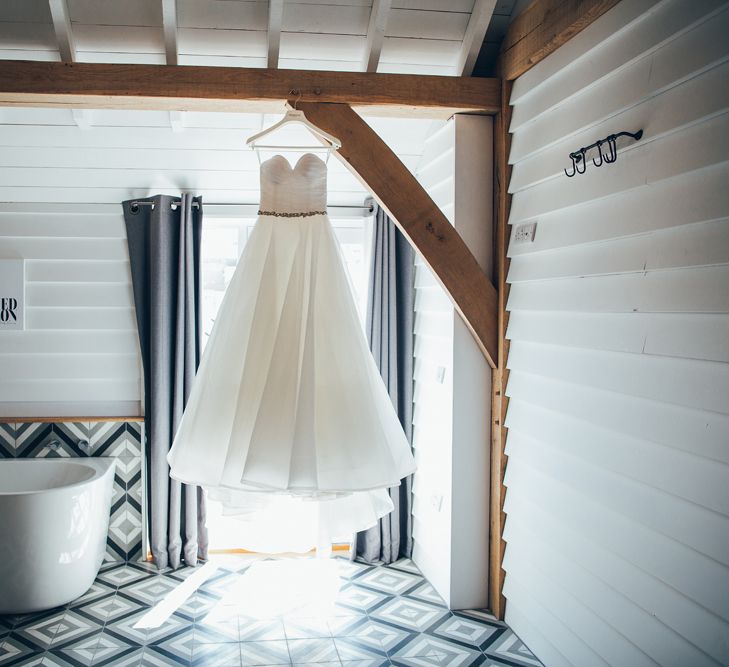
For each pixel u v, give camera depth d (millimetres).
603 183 2561
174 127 3646
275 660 3162
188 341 4199
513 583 3410
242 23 3250
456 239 3344
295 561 4320
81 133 3691
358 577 4082
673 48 2186
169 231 4176
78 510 3672
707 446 2041
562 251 2893
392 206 3264
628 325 2426
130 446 4352
